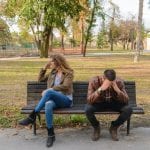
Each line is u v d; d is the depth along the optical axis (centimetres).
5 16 5912
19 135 768
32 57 5294
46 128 784
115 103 732
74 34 6831
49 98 726
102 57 5053
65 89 753
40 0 2269
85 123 842
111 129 735
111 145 700
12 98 1242
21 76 2098
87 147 689
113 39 10388
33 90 810
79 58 4747
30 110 745
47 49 4991
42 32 4844
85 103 799
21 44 7406
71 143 713
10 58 4966
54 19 2441
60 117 880
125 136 756
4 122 861
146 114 956
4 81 1817
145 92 1386
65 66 770
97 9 5484
